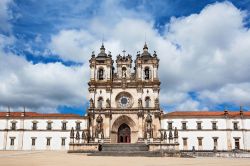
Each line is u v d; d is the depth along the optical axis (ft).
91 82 345.51
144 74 351.67
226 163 154.51
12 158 175.73
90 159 182.29
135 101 340.80
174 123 348.18
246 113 357.20
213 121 347.97
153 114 333.42
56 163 141.18
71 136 297.53
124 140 335.26
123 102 343.67
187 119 349.20
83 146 283.38
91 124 331.77
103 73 353.92
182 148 340.80
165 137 305.73
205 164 145.89
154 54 355.97
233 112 367.66
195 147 341.00
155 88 342.23
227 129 345.10
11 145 353.72
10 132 357.41
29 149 351.46
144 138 324.39
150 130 319.88
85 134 319.68
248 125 346.74
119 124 336.49
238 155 256.32
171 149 275.39
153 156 238.68
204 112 363.56
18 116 362.12
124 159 188.44
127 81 347.77
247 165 138.51
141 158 205.67
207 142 342.03
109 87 343.46
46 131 355.97
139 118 330.95
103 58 357.20
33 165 126.00
